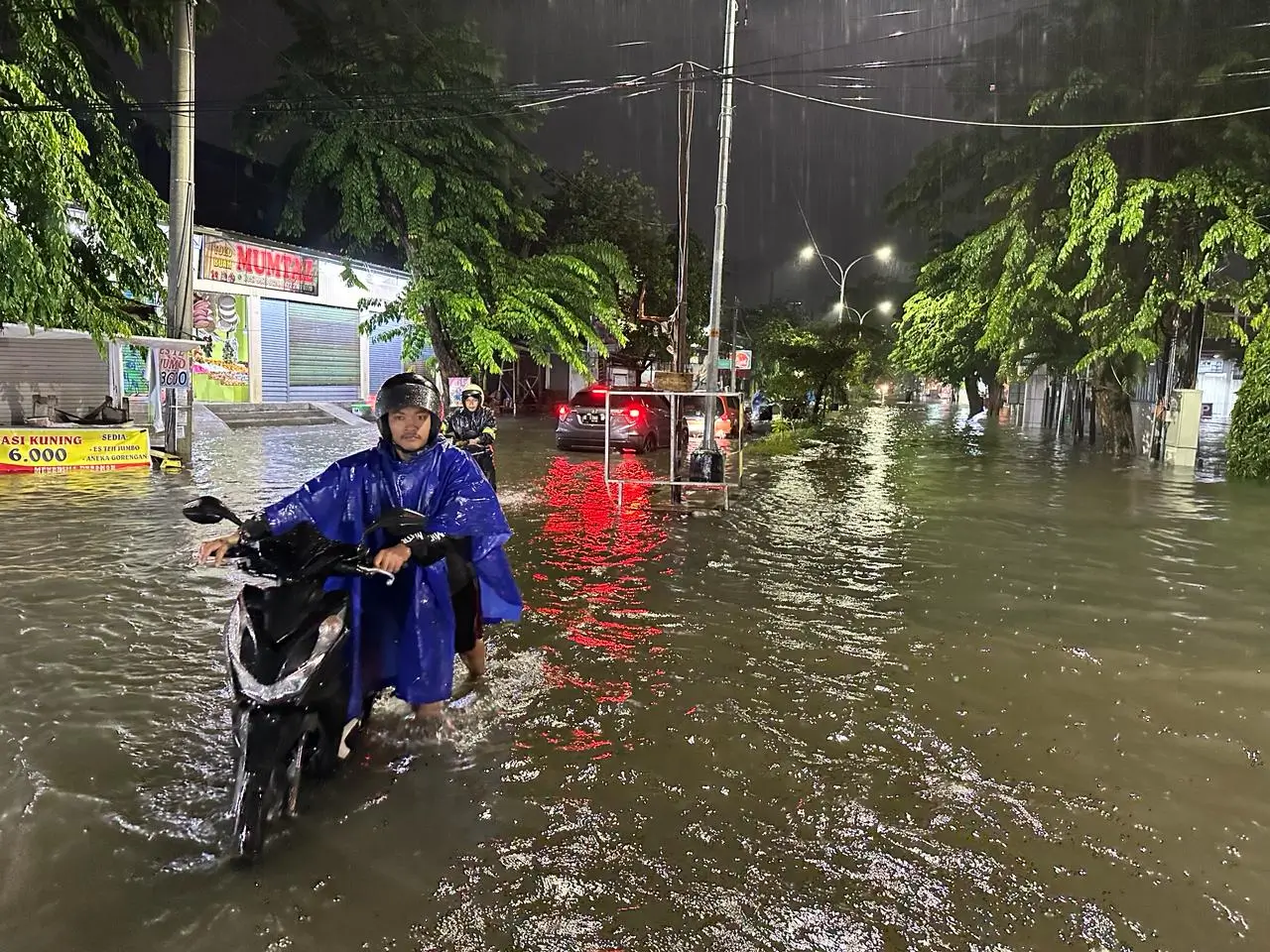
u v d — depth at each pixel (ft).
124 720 13.37
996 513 35.29
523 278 74.13
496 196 71.20
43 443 41.42
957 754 12.76
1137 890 9.48
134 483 38.81
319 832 10.34
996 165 63.72
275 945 8.38
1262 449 47.62
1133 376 64.59
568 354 73.61
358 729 12.52
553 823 10.63
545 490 40.16
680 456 56.85
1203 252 53.88
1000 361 72.54
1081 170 53.06
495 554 14.06
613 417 58.49
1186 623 19.60
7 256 36.42
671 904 9.11
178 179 44.65
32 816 10.52
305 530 10.87
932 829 10.66
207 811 10.77
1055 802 11.36
